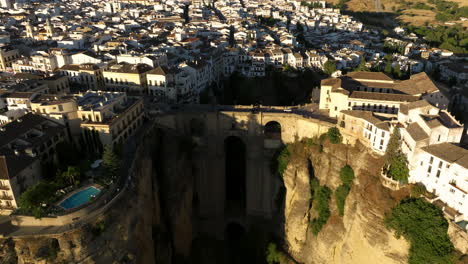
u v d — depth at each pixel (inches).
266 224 5506.9
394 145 3853.3
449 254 3230.8
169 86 5959.6
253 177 5526.6
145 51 7381.9
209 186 5693.9
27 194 2925.7
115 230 3238.2
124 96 4712.1
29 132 3754.9
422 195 3602.4
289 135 5280.5
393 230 3681.1
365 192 4124.0
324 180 4842.5
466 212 3216.0
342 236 4421.8
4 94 4771.2
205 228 5689.0
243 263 5142.7
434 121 3663.9
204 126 5418.3
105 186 3356.3
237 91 7347.4
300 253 4884.4
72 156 3806.6
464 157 3292.3
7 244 2876.5
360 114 4414.4
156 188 4589.1
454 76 7465.6
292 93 7549.2
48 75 6048.2
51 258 2901.1
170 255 4628.4
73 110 4180.6
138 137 4503.0
